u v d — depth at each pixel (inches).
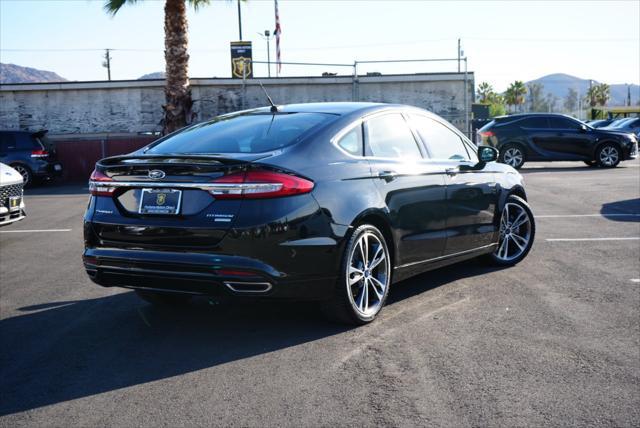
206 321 184.7
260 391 133.1
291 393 131.7
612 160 739.4
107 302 209.6
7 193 314.8
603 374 139.2
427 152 205.2
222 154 164.6
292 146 164.7
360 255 173.8
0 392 136.5
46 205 517.0
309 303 200.8
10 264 279.1
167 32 767.1
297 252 155.3
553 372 140.6
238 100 895.7
